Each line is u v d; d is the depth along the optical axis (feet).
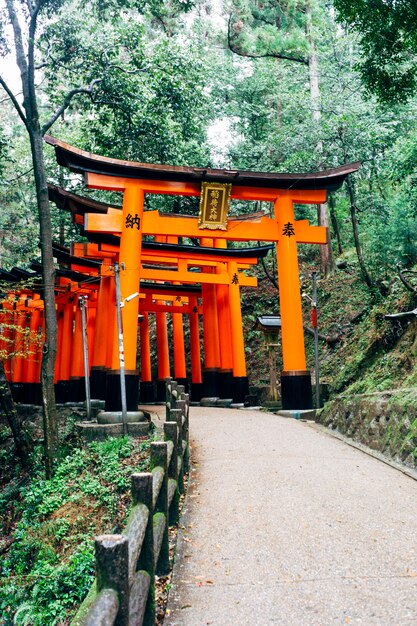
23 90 43.65
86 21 48.37
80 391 72.69
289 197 53.01
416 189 54.75
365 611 11.92
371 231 65.98
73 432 45.21
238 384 67.82
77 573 24.03
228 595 13.15
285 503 20.94
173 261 71.26
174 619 12.01
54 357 41.29
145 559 11.24
